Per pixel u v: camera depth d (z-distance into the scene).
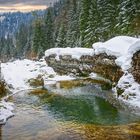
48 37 72.56
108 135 13.82
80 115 17.58
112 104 19.95
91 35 47.88
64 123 15.89
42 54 69.56
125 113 17.67
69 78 31.75
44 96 23.23
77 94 23.78
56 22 91.31
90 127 15.14
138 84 20.39
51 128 14.99
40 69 33.09
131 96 19.89
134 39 25.89
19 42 127.88
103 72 27.47
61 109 19.03
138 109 18.23
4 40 157.75
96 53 28.30
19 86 26.86
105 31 46.78
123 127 15.05
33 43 71.75
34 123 15.91
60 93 24.33
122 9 40.38
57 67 34.56
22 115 17.59
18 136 13.80
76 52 32.78
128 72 21.81
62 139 13.33
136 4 38.81
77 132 14.31
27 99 22.16
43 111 18.61
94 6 48.41
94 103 20.48
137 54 21.34
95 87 26.38
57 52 35.31
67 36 64.38
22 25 167.12
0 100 21.19
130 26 39.31
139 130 14.49
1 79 23.75
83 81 29.48
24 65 34.28
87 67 30.92
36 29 71.44
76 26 62.84
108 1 47.00
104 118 16.81
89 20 48.59
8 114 17.34
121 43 26.17
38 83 28.19
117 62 23.75
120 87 21.45
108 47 26.36
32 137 13.62
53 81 30.45
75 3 70.06
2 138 13.54
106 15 47.06
